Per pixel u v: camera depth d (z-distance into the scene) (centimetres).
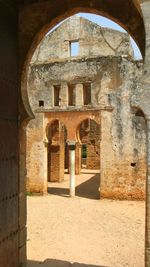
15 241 629
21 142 667
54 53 2011
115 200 1717
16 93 646
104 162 1747
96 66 1777
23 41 655
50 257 850
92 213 1444
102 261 837
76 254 891
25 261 682
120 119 1720
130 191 1702
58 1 634
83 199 1762
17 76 650
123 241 1040
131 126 1700
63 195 1877
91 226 1229
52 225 1237
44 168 1870
